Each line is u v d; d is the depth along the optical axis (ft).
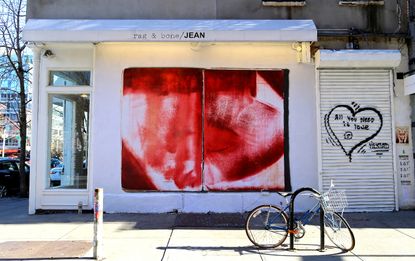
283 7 35.78
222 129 34.58
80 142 35.19
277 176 34.42
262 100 34.83
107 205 33.91
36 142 34.71
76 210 34.40
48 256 21.54
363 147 34.58
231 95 34.76
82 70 35.40
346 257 21.29
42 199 34.50
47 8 35.17
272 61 35.09
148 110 34.58
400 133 35.14
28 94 76.54
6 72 64.64
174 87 34.71
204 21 33.71
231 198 34.01
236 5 35.68
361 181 34.35
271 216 23.17
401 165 34.99
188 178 34.24
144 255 21.77
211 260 20.80
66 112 35.45
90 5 35.32
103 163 34.24
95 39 31.45
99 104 34.55
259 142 34.58
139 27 32.09
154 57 34.86
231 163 34.32
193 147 34.40
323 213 22.81
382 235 26.13
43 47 34.81
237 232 27.12
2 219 31.94
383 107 34.96
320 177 34.06
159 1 35.50
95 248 20.98
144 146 34.37
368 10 36.04
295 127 34.78
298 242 24.43
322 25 35.78
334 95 34.78
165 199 33.91
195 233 26.81
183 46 34.94
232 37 31.76
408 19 35.99
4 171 58.95
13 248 23.15
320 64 34.04
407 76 35.14
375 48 35.94
